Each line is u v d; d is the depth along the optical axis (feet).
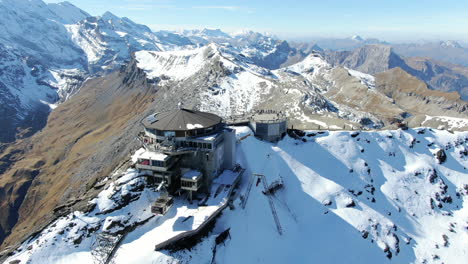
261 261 203.00
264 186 251.19
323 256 224.33
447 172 320.70
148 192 216.74
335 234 241.35
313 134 315.58
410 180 303.68
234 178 238.89
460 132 355.36
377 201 278.46
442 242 259.39
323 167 290.76
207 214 201.77
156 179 223.30
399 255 241.96
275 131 298.15
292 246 224.33
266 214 234.58
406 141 333.83
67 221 195.42
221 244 196.24
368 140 321.11
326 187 274.98
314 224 246.88
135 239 189.57
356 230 247.09
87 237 189.98
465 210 291.99
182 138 231.09
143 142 253.24
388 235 251.80
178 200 222.07
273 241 219.20
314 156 296.71
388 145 323.98
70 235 189.06
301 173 280.51
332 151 304.09
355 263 225.97
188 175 217.56
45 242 184.55
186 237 188.14
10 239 460.55
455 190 309.01
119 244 185.68
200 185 223.92
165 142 227.40
